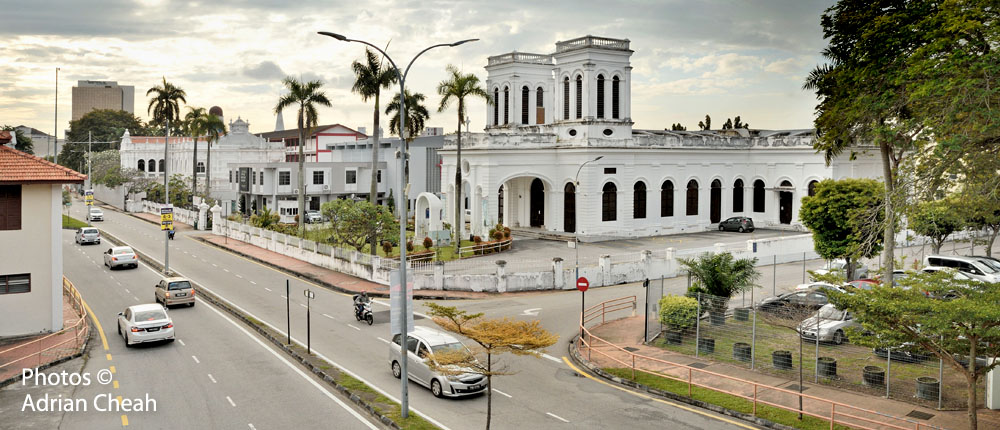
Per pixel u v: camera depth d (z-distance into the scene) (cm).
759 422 2000
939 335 1750
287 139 11738
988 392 2031
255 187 8744
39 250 3141
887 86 2808
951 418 1961
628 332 3105
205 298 3969
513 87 6912
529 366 2634
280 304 3788
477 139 6078
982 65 2277
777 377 2388
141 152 11694
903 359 2403
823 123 3181
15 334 3094
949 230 4256
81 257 5550
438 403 2195
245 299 3919
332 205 4903
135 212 9525
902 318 1727
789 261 5112
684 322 2845
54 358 2700
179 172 11381
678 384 2334
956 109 2402
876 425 1917
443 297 3900
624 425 2003
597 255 5103
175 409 2161
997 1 2352
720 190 7012
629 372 2491
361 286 4253
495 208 6000
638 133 6894
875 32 2739
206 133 9144
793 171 6719
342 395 2303
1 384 2394
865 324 1812
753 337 2491
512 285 4100
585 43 6162
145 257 5519
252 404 2209
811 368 2425
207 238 6775
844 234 3772
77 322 3297
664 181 6619
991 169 2602
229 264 5250
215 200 8994
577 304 3731
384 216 4844
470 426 1986
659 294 3450
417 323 3275
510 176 6056
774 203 6919
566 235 6144
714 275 2980
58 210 3181
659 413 2108
